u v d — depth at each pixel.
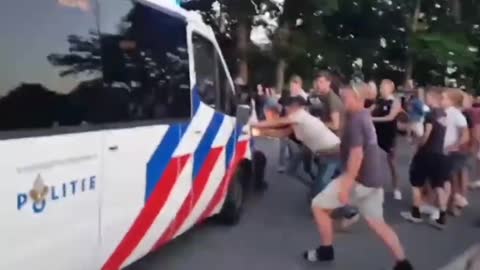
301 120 7.59
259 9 28.81
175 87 5.12
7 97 3.06
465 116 9.40
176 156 5.10
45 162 3.29
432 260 6.41
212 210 6.60
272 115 12.43
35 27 3.28
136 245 4.48
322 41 30.89
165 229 5.02
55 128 3.41
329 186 6.07
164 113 4.88
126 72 4.23
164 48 4.91
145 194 4.50
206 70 6.03
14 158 3.07
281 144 11.84
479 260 5.44
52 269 3.43
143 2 4.52
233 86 7.04
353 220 7.45
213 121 6.14
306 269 5.98
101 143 3.86
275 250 6.57
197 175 5.70
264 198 9.40
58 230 3.43
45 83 3.34
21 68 3.17
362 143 5.52
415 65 34.88
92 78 3.79
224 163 6.62
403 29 33.72
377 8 32.50
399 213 8.68
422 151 7.95
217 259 6.17
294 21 29.84
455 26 34.28
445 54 32.69
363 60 33.19
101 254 3.95
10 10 3.10
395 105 9.36
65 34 3.53
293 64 30.42
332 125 8.05
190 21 5.53
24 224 3.14
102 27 3.93
